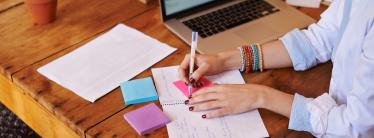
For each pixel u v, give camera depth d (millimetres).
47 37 1274
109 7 1427
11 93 1208
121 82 1109
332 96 1092
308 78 1169
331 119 975
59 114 1021
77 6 1421
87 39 1273
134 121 987
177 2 1334
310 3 1450
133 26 1340
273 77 1168
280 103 1025
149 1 1459
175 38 1292
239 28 1326
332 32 1204
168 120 997
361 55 952
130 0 1470
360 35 993
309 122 992
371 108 918
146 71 1158
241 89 1046
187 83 1106
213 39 1271
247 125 1004
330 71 1196
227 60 1168
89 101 1053
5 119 2090
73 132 1017
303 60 1188
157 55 1215
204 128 988
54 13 1331
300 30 1267
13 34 1279
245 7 1423
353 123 945
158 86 1104
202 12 1381
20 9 1397
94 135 964
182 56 1219
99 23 1347
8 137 1999
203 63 1133
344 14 1125
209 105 1026
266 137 981
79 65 1168
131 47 1242
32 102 1114
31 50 1221
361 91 925
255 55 1175
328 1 1441
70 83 1105
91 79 1119
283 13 1405
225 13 1388
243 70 1182
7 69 1149
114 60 1189
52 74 1136
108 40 1270
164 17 1324
